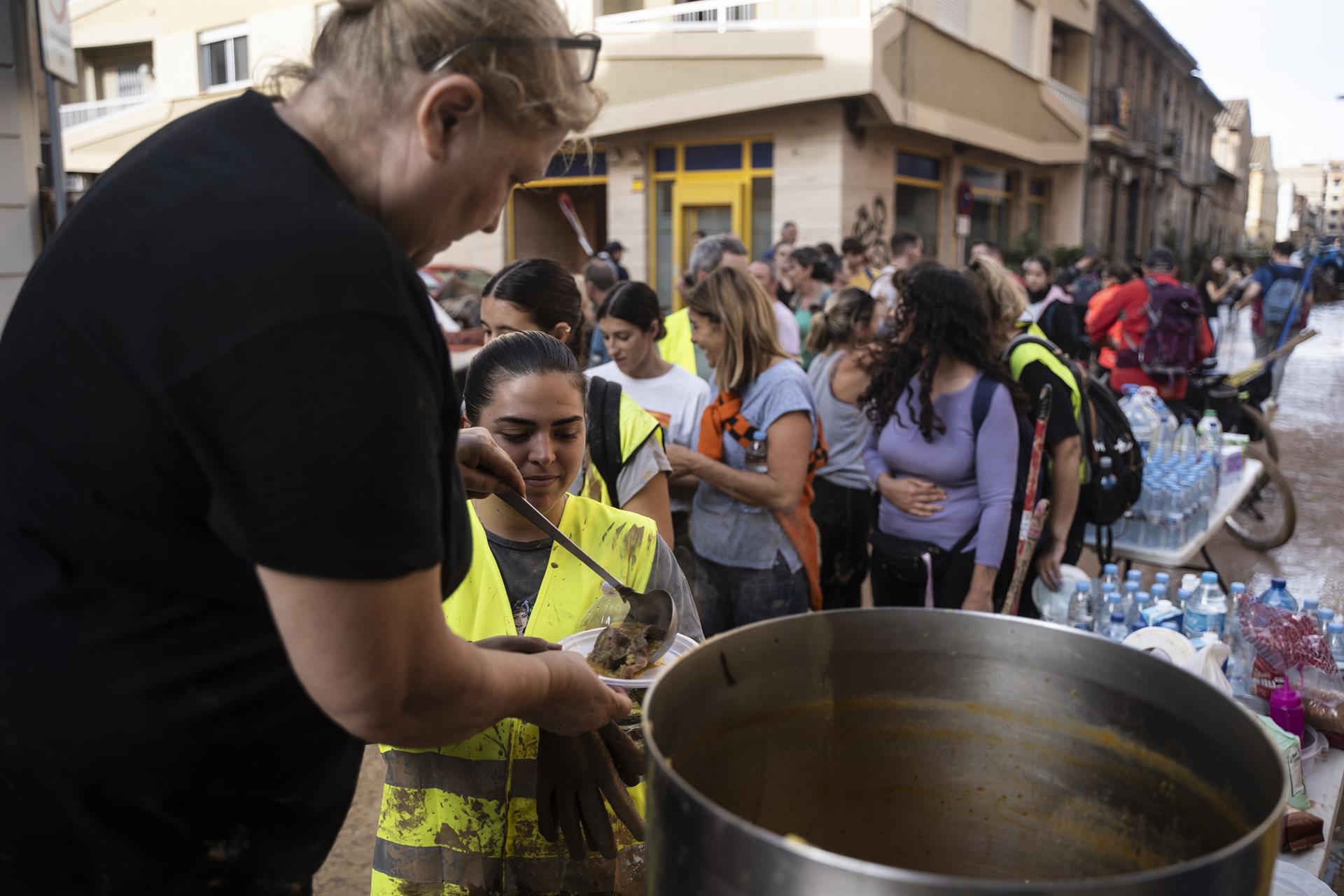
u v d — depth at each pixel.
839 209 12.82
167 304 0.82
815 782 1.06
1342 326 23.64
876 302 4.15
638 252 14.34
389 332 0.84
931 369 2.93
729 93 12.62
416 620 0.88
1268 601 2.77
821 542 3.76
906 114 13.15
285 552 0.80
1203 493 3.99
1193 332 6.75
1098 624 3.00
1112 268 8.18
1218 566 5.68
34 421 0.90
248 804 1.02
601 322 3.21
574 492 2.35
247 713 0.95
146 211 0.88
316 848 1.10
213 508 0.85
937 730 1.06
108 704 0.92
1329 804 2.00
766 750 1.03
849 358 3.70
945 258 16.39
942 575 3.06
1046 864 1.03
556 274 2.66
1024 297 3.60
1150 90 29.22
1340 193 72.94
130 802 0.95
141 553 0.90
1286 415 10.73
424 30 0.89
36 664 0.93
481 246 15.73
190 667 0.92
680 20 13.12
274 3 14.13
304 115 0.95
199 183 0.88
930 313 2.96
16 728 0.94
